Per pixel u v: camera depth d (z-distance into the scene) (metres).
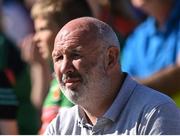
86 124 7.30
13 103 11.98
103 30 7.05
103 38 7.01
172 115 6.95
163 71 10.12
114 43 7.08
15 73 13.32
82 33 6.97
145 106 7.02
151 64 10.91
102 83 7.02
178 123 6.95
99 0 11.81
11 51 13.98
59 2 9.52
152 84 10.08
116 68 7.14
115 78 7.14
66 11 9.48
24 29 17.16
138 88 7.22
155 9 10.88
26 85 12.39
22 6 17.41
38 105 12.06
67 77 6.97
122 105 7.14
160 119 6.90
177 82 10.01
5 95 11.98
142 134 6.94
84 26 7.02
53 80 9.31
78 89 6.95
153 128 6.89
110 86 7.10
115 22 12.91
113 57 7.08
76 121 7.44
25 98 12.22
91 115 7.23
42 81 11.72
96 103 7.10
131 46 11.34
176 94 10.02
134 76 11.14
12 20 17.14
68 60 6.97
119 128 7.07
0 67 13.58
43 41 9.60
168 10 10.84
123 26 12.98
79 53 6.94
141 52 11.10
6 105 11.92
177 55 10.47
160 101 7.00
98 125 7.16
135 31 11.49
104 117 7.11
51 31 9.52
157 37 10.92
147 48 11.04
